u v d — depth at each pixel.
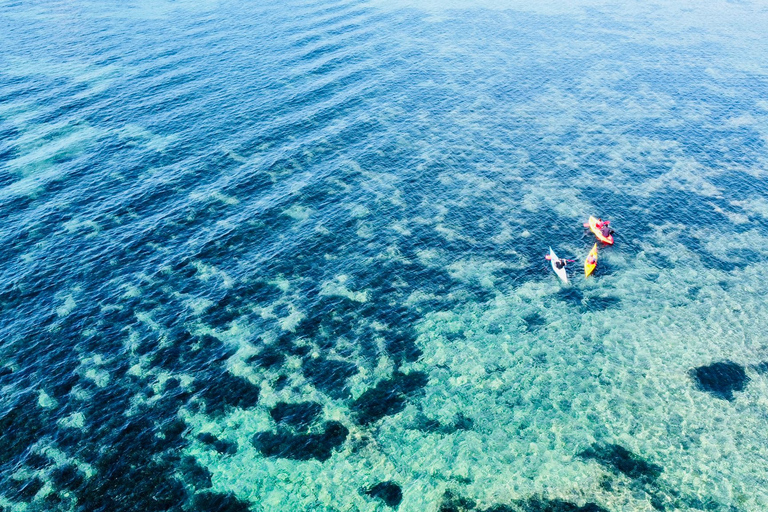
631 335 40.78
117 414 35.03
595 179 57.84
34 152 59.06
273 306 42.88
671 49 89.56
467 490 31.47
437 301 43.81
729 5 112.38
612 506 30.42
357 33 92.75
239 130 63.91
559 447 33.53
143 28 92.50
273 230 50.03
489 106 71.31
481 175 58.22
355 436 34.34
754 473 31.89
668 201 54.66
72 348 39.03
